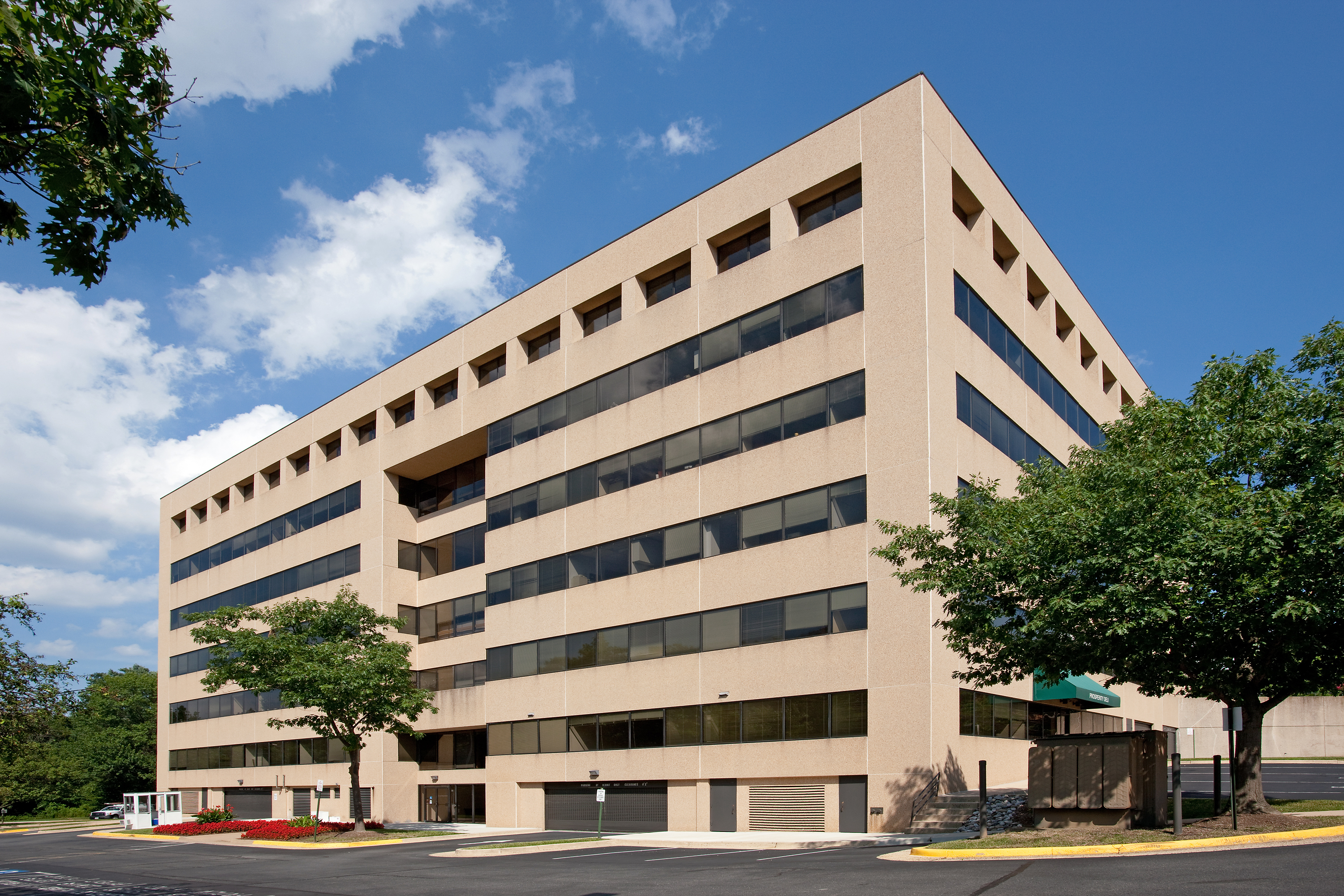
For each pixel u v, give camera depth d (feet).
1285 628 53.78
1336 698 159.33
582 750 113.09
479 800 136.98
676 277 115.96
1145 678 62.23
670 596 105.81
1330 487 52.60
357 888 57.41
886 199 93.97
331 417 167.43
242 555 187.21
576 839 94.58
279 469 184.34
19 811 253.44
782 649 94.12
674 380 110.52
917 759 81.97
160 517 222.07
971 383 95.86
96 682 295.89
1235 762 61.05
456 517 146.92
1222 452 59.47
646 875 55.06
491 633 129.08
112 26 26.81
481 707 131.54
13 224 26.84
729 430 103.40
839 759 87.71
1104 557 54.80
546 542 123.03
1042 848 51.37
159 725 209.87
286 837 115.44
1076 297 133.08
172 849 115.24
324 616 120.98
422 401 148.36
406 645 121.08
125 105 27.20
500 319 136.77
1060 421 120.78
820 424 95.09
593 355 121.08
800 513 95.14
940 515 77.77
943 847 55.77
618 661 110.52
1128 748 59.57
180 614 207.21
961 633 66.08
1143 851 49.49
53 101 25.26
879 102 96.53
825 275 97.55
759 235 107.76
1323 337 58.70
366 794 144.36
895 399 89.30
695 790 100.32
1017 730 97.86
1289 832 49.80
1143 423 64.13
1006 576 61.82
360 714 130.31
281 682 116.67
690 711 101.71
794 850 73.51
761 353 101.76
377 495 153.07
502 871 63.57
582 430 120.78
